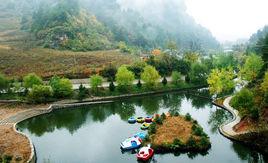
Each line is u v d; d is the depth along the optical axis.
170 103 98.44
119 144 62.00
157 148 54.59
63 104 97.31
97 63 149.25
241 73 106.19
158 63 141.88
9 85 104.00
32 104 94.88
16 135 64.62
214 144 57.41
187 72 138.12
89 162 53.28
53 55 164.00
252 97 62.81
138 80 124.88
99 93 107.06
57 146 62.19
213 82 94.56
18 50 175.62
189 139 54.97
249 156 53.34
